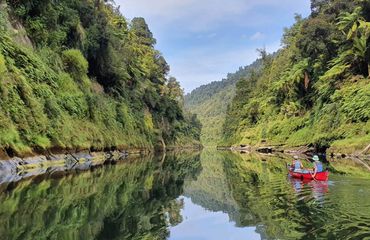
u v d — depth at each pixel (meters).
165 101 83.88
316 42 49.38
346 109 39.06
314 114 49.78
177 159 46.31
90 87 40.59
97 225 9.24
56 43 35.12
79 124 33.31
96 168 25.80
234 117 111.00
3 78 21.89
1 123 20.56
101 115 40.25
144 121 61.41
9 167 19.73
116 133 44.12
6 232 8.30
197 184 19.02
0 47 23.67
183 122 106.31
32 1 32.44
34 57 28.73
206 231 8.88
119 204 12.36
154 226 9.38
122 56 54.44
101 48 45.22
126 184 18.00
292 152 52.12
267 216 10.19
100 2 54.31
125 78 52.19
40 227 8.83
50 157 25.66
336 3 48.16
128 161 36.25
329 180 17.08
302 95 60.16
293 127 58.28
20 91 24.08
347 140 36.28
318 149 43.75
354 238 7.46
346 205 10.95
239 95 111.12
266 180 18.95
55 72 32.69
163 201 13.47
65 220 9.66
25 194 13.59
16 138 21.59
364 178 17.55
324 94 46.47
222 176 23.09
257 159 41.00
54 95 29.91
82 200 12.76
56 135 27.00
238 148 91.94
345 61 43.97
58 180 18.02
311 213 10.04
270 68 91.06
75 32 39.09
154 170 27.59
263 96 87.44
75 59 36.66
